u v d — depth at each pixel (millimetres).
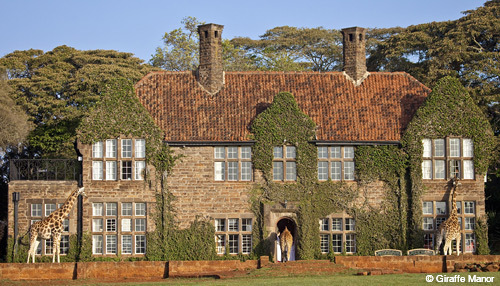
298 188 39812
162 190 39531
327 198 39969
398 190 40094
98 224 39594
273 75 43500
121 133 39750
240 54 73188
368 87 43031
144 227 39562
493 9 57469
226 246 39594
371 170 40062
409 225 39875
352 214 39938
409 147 40000
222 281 31562
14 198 39844
